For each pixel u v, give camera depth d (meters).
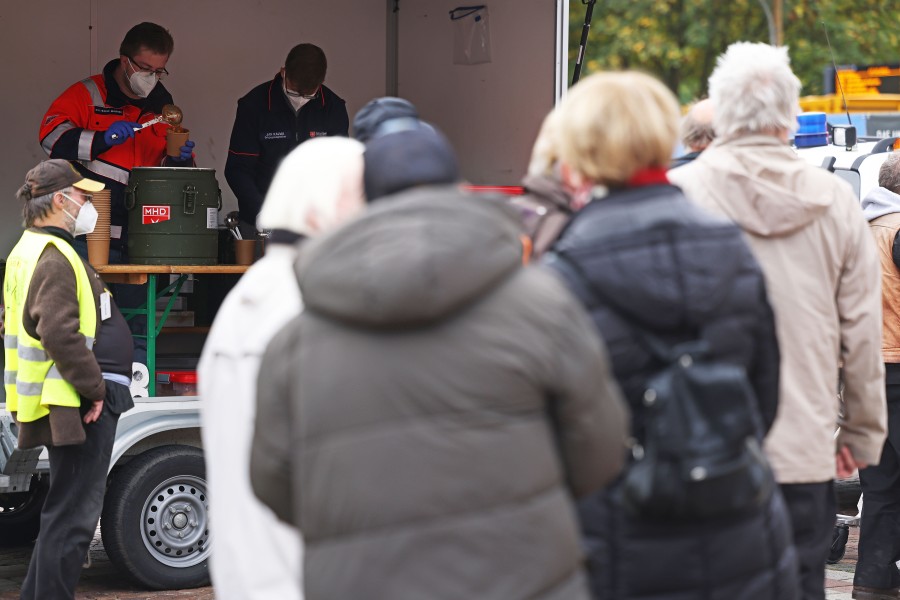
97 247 10.78
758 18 53.44
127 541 10.70
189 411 10.88
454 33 13.30
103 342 9.11
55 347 8.64
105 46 12.73
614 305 4.47
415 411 3.70
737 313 4.62
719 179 6.18
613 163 4.62
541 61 12.38
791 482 6.07
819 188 6.20
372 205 3.90
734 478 4.38
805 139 15.27
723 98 6.25
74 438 8.80
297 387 3.87
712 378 4.41
